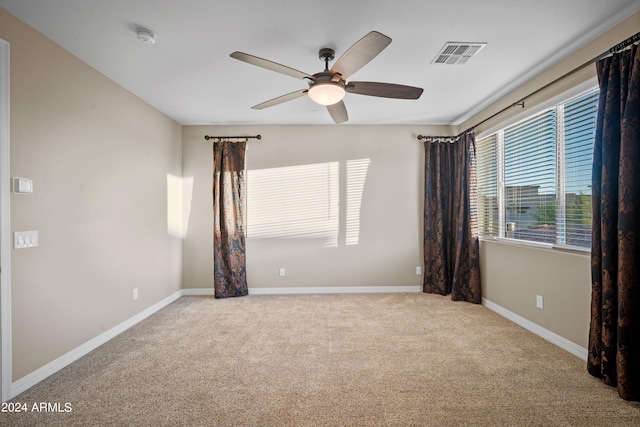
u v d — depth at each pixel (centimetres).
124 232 321
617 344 200
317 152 465
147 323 339
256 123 456
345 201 464
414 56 262
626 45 200
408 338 295
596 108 243
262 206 463
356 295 449
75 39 233
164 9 200
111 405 194
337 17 209
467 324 331
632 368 194
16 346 206
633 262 193
